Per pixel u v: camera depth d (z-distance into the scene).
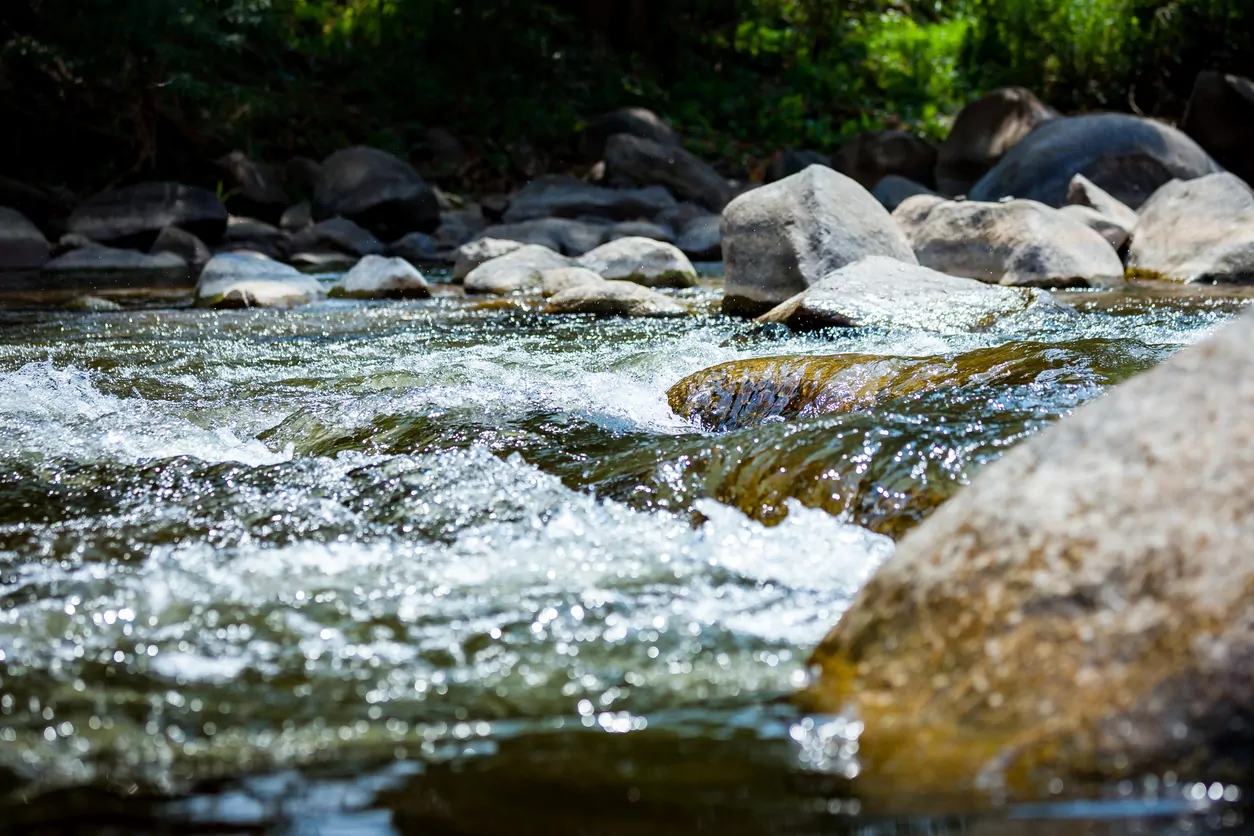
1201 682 1.69
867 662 1.96
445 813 1.64
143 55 14.09
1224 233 8.55
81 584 2.56
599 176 16.00
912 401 3.38
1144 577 1.79
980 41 19.28
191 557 2.72
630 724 1.89
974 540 1.96
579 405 4.18
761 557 2.64
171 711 1.97
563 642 2.22
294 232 13.91
